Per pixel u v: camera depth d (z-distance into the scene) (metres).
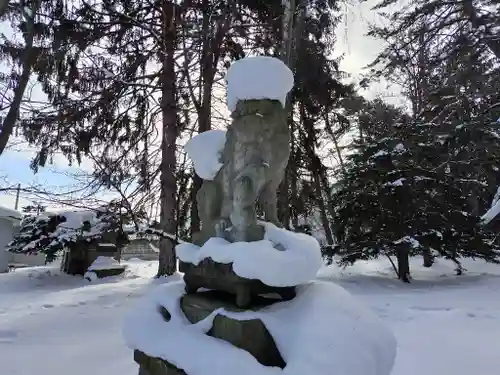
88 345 5.26
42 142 9.98
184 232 10.83
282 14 9.69
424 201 10.93
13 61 8.91
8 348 5.13
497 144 8.97
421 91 13.42
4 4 6.48
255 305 2.57
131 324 3.12
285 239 2.70
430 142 11.07
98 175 9.24
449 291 8.71
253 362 2.14
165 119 10.97
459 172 11.67
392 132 11.93
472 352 4.35
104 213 9.27
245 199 2.76
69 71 10.20
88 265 15.29
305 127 14.23
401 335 5.11
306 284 2.71
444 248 10.91
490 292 8.27
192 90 11.09
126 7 11.38
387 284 10.39
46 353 4.90
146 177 10.48
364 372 2.10
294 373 2.03
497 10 8.48
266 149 2.81
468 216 10.84
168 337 2.71
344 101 15.73
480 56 9.09
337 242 12.27
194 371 2.29
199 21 11.14
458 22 9.16
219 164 3.21
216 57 11.59
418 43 10.62
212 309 2.62
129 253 27.09
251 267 2.42
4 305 8.63
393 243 10.70
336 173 14.69
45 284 13.40
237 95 2.91
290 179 13.49
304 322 2.28
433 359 4.16
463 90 10.00
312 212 16.11
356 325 2.29
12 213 19.38
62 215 14.98
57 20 10.04
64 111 10.19
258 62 2.88
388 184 10.76
